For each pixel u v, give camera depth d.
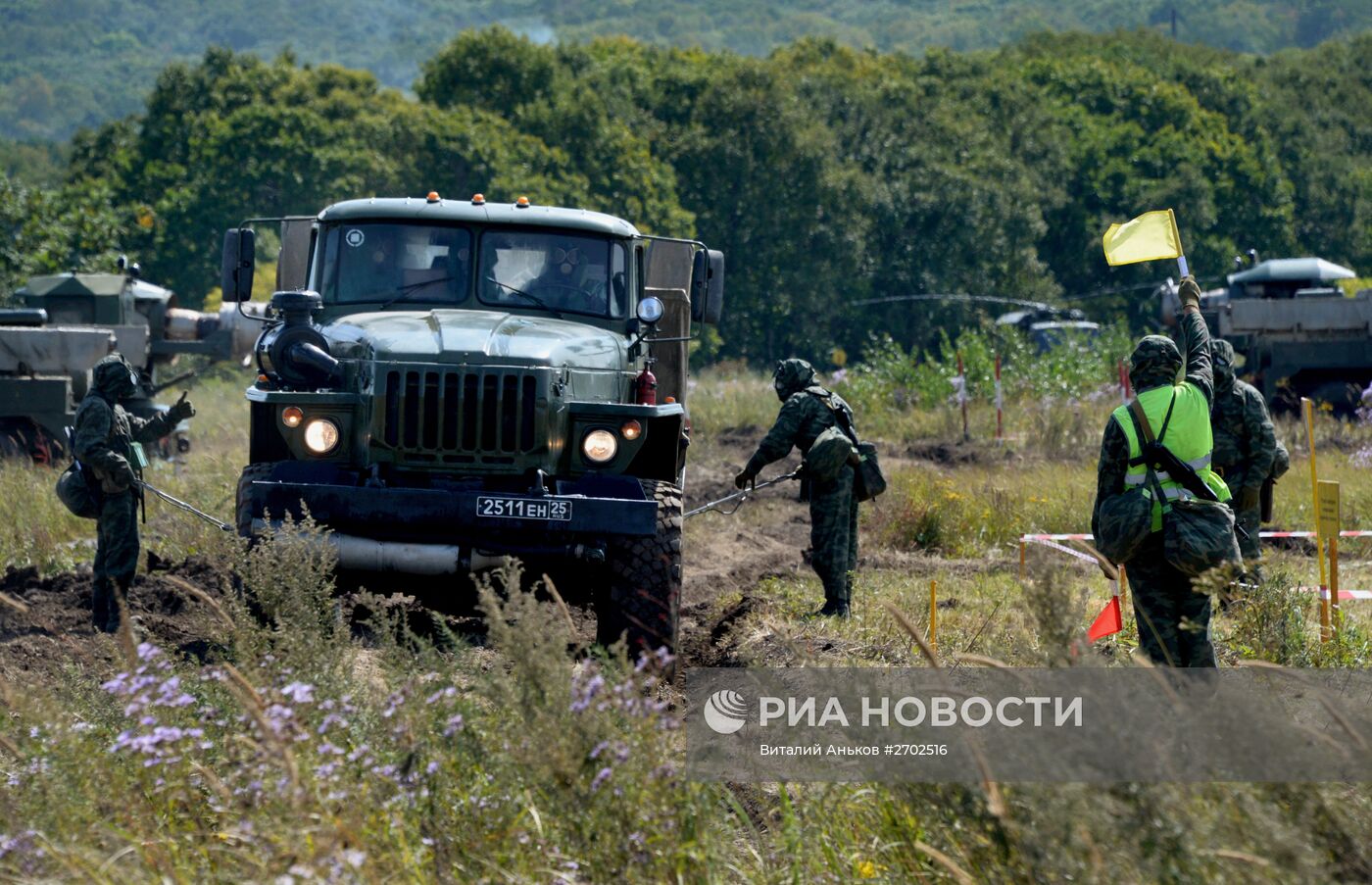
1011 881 10.85
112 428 23.89
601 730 12.33
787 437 26.03
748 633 23.56
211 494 37.00
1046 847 10.35
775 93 171.75
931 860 11.90
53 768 13.20
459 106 172.62
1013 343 80.44
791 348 172.38
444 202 25.98
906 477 43.47
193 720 14.89
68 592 27.30
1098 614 25.16
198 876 12.16
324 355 22.00
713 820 12.98
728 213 169.50
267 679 14.86
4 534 32.44
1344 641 22.06
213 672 14.91
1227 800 10.91
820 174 168.50
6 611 25.27
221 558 26.17
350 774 12.88
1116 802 10.45
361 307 25.33
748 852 13.59
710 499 45.81
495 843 12.30
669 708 18.53
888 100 197.25
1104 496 18.69
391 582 21.84
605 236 26.12
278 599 17.05
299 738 12.56
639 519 20.70
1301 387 64.56
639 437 22.08
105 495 24.03
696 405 74.19
